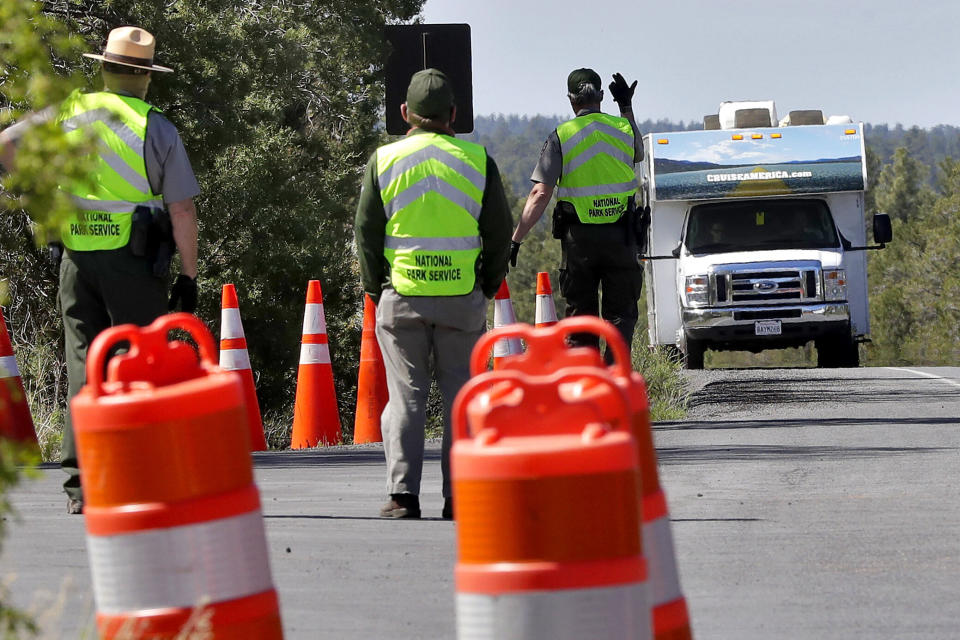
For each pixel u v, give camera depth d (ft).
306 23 390.42
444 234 87.10
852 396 196.65
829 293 277.85
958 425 150.00
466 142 88.69
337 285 320.50
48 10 228.84
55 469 129.18
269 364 301.22
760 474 112.06
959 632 59.57
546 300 165.48
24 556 76.95
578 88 136.36
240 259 295.28
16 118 39.32
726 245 282.56
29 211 38.86
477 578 36.94
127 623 42.39
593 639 36.58
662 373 185.88
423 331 88.63
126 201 85.97
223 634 42.73
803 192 279.28
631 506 37.24
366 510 95.30
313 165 407.44
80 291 87.30
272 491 107.65
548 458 36.52
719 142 280.51
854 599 66.28
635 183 136.77
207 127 263.70
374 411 163.43
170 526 42.34
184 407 42.60
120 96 86.99
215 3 277.64
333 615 63.31
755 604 65.51
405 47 147.23
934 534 82.99
